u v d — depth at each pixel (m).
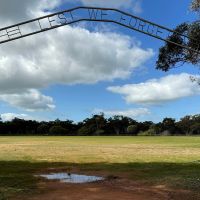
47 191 21.86
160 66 28.20
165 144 77.00
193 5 25.92
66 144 75.56
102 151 54.84
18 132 178.25
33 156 46.06
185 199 19.47
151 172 30.83
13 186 23.70
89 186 23.55
